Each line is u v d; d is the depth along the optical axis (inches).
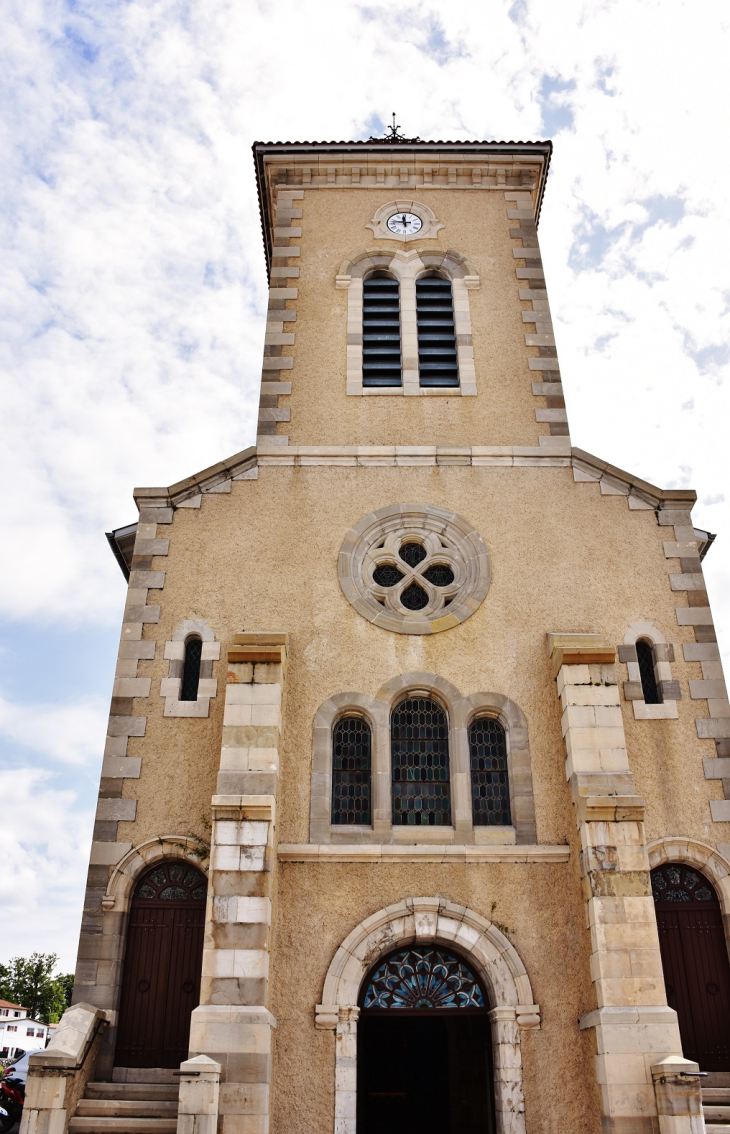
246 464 554.6
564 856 446.6
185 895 448.8
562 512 545.3
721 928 449.1
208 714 480.1
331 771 473.1
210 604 511.5
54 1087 381.1
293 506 542.6
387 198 698.8
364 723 488.4
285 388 598.2
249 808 415.5
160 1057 419.5
